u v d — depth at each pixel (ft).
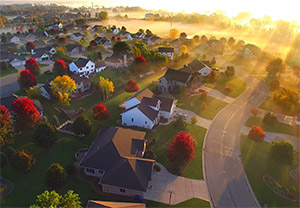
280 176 135.23
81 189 119.75
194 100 226.38
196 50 422.82
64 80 200.34
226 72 284.20
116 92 236.43
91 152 131.85
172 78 243.19
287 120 198.39
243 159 148.15
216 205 114.32
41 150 148.46
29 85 228.22
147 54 306.76
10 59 304.09
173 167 136.05
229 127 184.03
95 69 286.46
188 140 131.03
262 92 251.80
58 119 187.83
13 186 121.29
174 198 116.37
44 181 124.57
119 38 453.58
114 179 115.24
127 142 139.23
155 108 181.78
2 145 137.28
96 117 168.55
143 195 115.55
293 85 276.21
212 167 139.95
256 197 120.16
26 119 150.51
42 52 336.90
